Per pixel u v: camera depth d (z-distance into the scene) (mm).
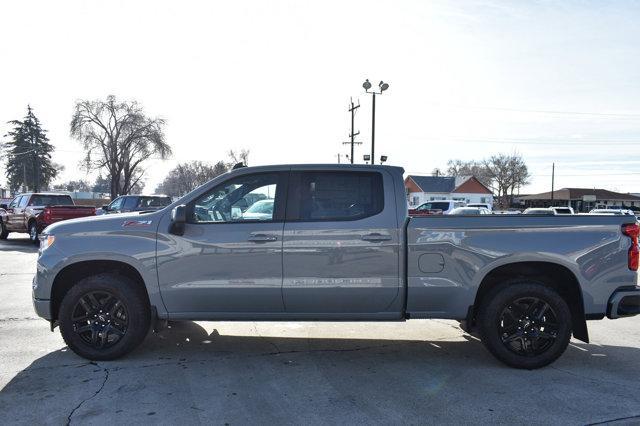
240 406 4129
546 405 4191
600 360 5398
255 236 5066
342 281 5059
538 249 5016
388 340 6121
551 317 5062
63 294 5477
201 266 5105
